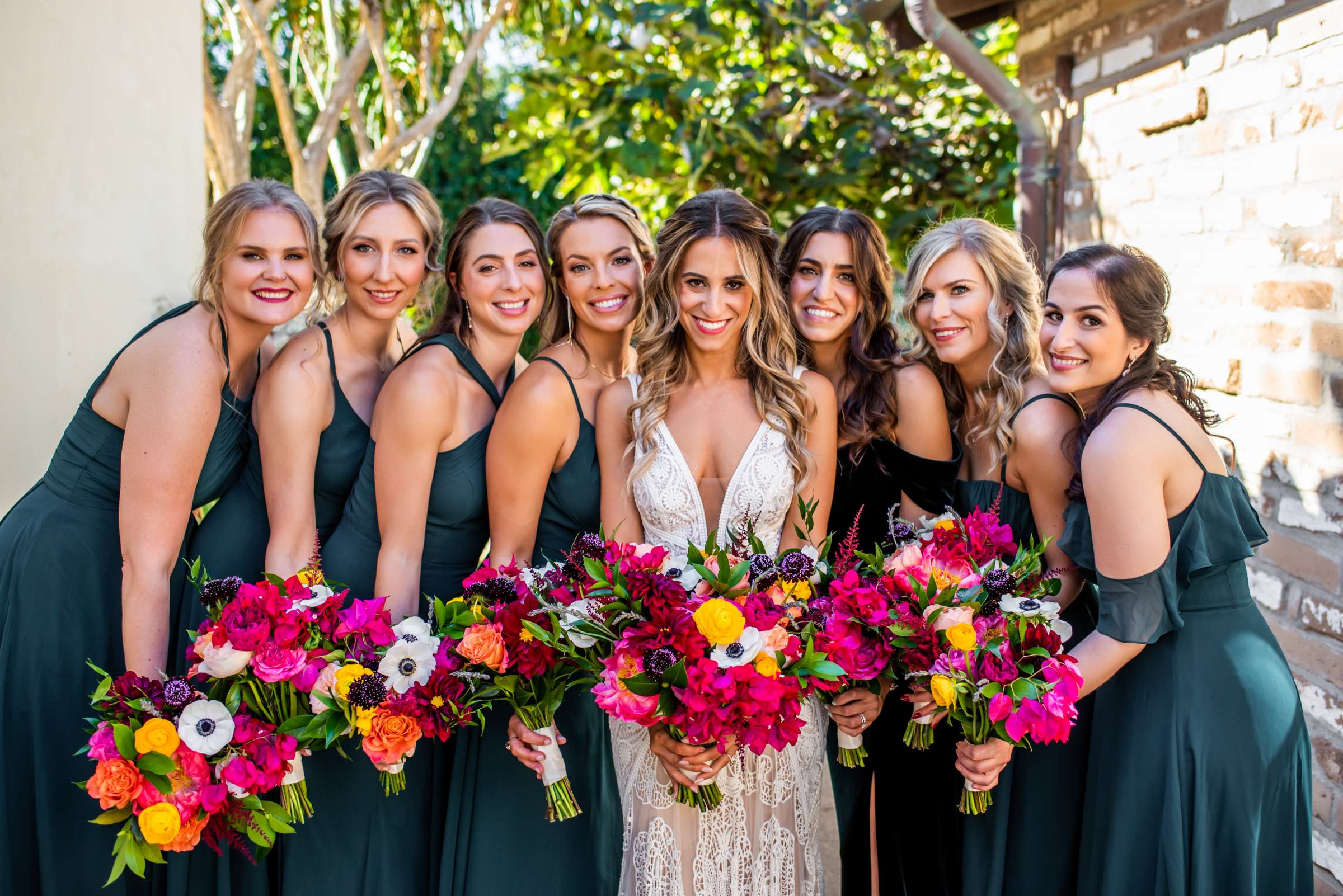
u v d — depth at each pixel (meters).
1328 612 2.51
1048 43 4.11
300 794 2.15
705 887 2.19
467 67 5.77
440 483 2.49
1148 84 3.34
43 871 2.32
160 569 2.28
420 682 2.08
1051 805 2.34
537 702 2.19
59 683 2.35
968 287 2.39
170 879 2.27
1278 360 2.68
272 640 2.02
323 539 2.60
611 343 2.62
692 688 1.88
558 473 2.50
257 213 2.31
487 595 2.13
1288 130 2.63
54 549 2.36
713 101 5.27
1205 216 3.03
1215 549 2.12
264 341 2.62
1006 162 5.28
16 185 2.69
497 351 2.62
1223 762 2.06
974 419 2.49
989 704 1.99
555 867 2.48
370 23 5.41
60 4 2.78
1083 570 2.34
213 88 5.01
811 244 2.53
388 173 2.53
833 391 2.43
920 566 2.12
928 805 2.55
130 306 3.04
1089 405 2.30
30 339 2.76
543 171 5.55
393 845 2.40
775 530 2.38
